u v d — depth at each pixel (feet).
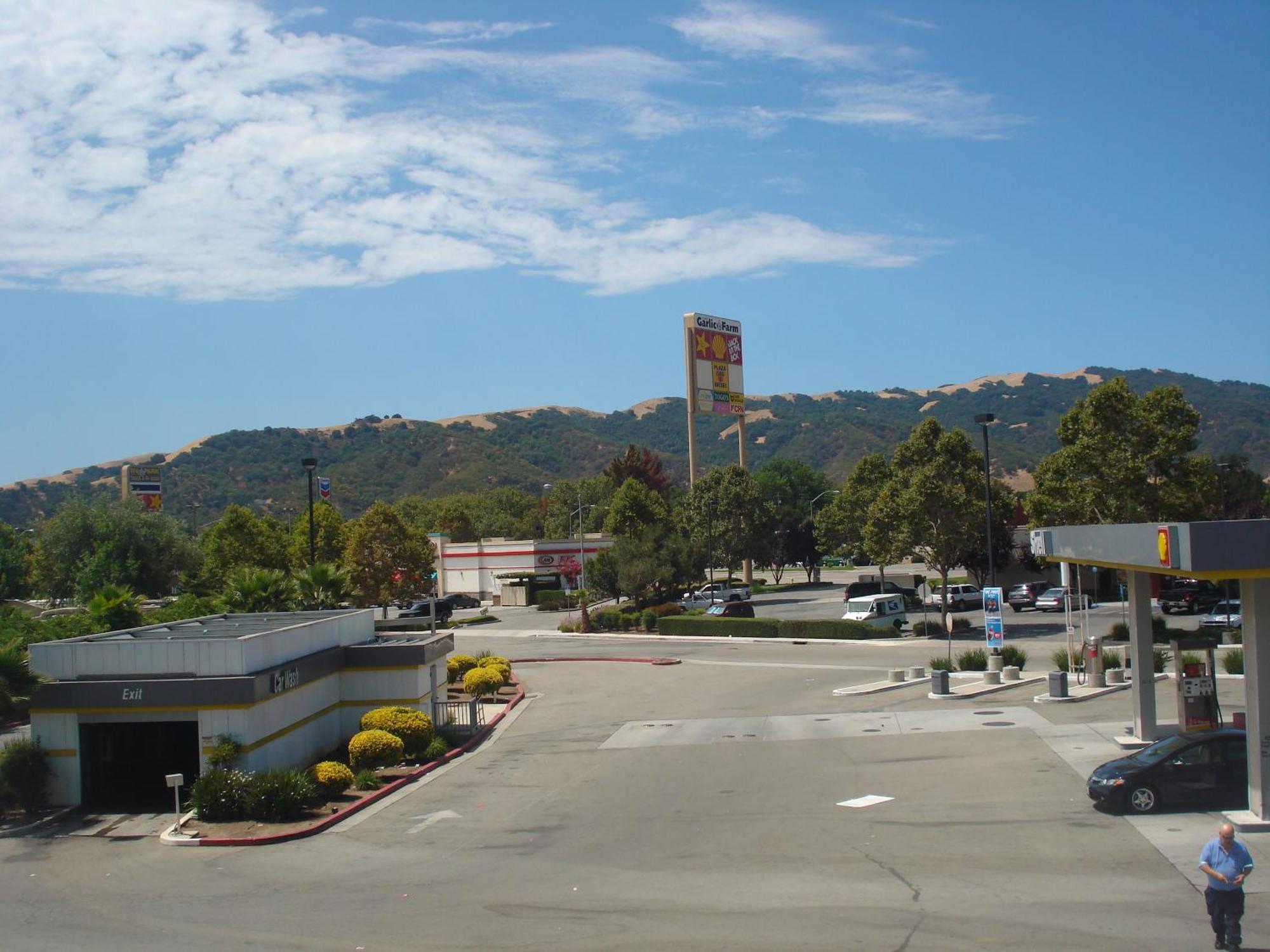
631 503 310.86
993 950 41.42
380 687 99.35
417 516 487.20
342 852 64.49
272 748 82.64
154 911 53.47
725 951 42.91
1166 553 54.13
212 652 79.87
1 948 47.88
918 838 59.36
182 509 575.38
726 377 285.43
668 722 107.96
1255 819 56.24
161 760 87.20
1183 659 78.59
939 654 148.05
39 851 67.67
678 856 59.11
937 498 168.76
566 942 45.03
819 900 49.26
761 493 280.31
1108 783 61.00
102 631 118.42
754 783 77.20
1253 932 41.91
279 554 228.22
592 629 211.61
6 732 102.47
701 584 283.38
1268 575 51.06
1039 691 107.86
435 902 52.44
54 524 215.10
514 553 304.50
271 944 46.73
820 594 270.67
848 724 98.27
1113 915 45.09
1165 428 152.56
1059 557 75.97
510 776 85.81
